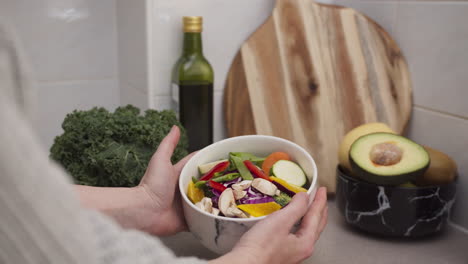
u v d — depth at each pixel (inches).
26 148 8.1
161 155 22.4
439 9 30.8
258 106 33.4
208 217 18.8
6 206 8.0
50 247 8.5
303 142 33.9
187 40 30.6
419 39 32.7
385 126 28.8
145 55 32.0
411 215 25.8
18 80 8.8
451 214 31.0
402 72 34.2
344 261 25.2
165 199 22.3
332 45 34.1
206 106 31.7
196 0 32.0
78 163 25.5
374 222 26.4
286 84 33.6
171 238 26.7
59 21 37.9
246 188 20.9
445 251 26.8
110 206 21.4
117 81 41.5
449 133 31.1
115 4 39.6
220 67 34.0
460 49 29.5
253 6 33.9
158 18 31.3
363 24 34.3
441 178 27.3
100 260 10.8
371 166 25.1
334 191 34.2
